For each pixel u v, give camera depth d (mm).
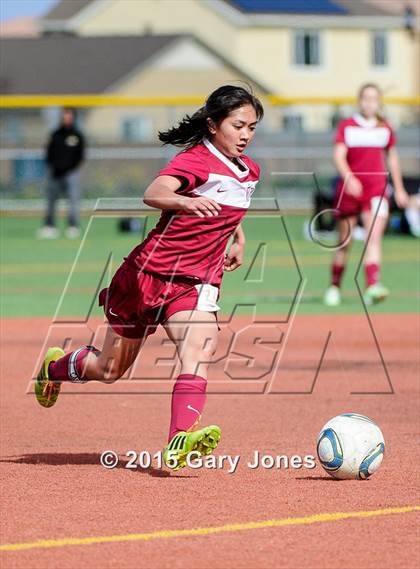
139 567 13531
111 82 154375
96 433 21516
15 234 77500
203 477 18094
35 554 14000
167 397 25297
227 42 170125
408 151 97000
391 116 127812
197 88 156500
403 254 63094
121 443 20641
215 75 157250
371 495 16969
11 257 61594
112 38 159125
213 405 24406
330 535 14844
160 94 155875
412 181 74375
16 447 20297
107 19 175375
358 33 174125
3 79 155625
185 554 14023
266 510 16062
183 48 156375
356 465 17750
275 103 73500
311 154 96438
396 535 14867
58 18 177000
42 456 19562
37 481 17750
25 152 103625
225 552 14109
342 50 173750
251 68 170250
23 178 103688
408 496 16906
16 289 47438
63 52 158500
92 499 16656
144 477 18062
